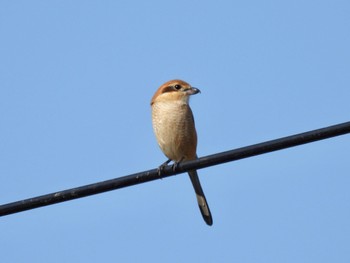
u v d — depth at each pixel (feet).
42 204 36.17
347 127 33.27
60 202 36.47
